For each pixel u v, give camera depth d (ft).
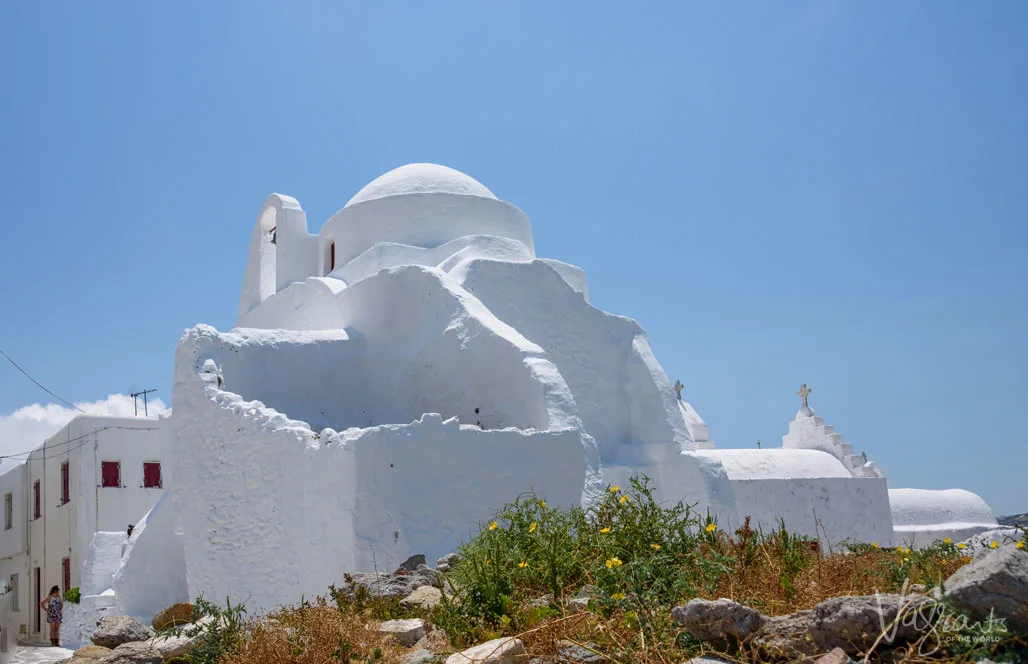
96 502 71.20
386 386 52.01
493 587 22.20
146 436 74.95
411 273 51.72
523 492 39.52
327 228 66.03
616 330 57.52
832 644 15.87
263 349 49.85
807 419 77.15
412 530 36.58
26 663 45.70
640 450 55.11
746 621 16.61
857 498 65.41
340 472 36.83
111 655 24.11
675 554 22.82
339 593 27.81
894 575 20.90
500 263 53.88
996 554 16.28
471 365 47.29
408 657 20.83
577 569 23.54
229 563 43.32
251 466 42.75
